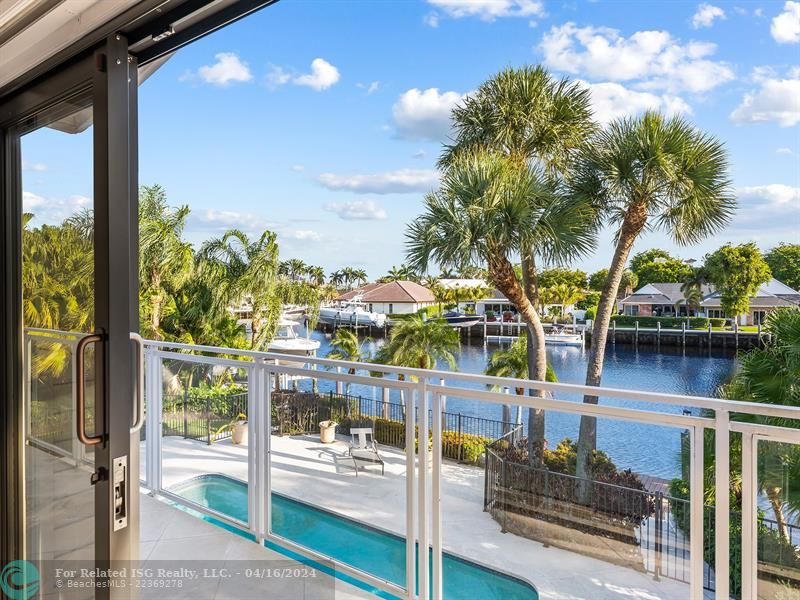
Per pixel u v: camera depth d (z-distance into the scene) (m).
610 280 14.08
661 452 1.66
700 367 20.67
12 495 1.83
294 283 19.67
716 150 12.51
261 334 16.06
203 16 1.29
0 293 1.82
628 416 1.71
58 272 1.57
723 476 1.55
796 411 1.43
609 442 1.75
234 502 3.03
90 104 1.42
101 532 1.32
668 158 12.40
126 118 1.33
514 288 12.83
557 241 11.91
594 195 13.27
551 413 1.87
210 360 3.10
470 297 25.86
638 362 22.03
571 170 13.74
